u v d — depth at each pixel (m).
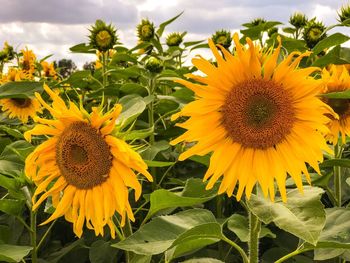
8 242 0.90
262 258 0.91
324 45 0.92
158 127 1.24
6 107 1.53
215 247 1.06
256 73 0.58
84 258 1.02
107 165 0.64
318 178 0.85
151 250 0.60
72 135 0.64
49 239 1.09
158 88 1.49
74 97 1.40
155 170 1.08
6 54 2.02
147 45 1.55
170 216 0.65
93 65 2.23
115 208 0.65
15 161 0.87
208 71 0.57
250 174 0.59
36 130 0.66
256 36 1.42
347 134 0.85
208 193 0.72
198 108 0.58
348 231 0.63
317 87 0.58
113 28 1.37
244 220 0.73
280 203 0.58
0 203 0.79
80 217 0.67
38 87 1.04
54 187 0.68
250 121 0.59
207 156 0.80
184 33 1.80
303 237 0.52
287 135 0.59
